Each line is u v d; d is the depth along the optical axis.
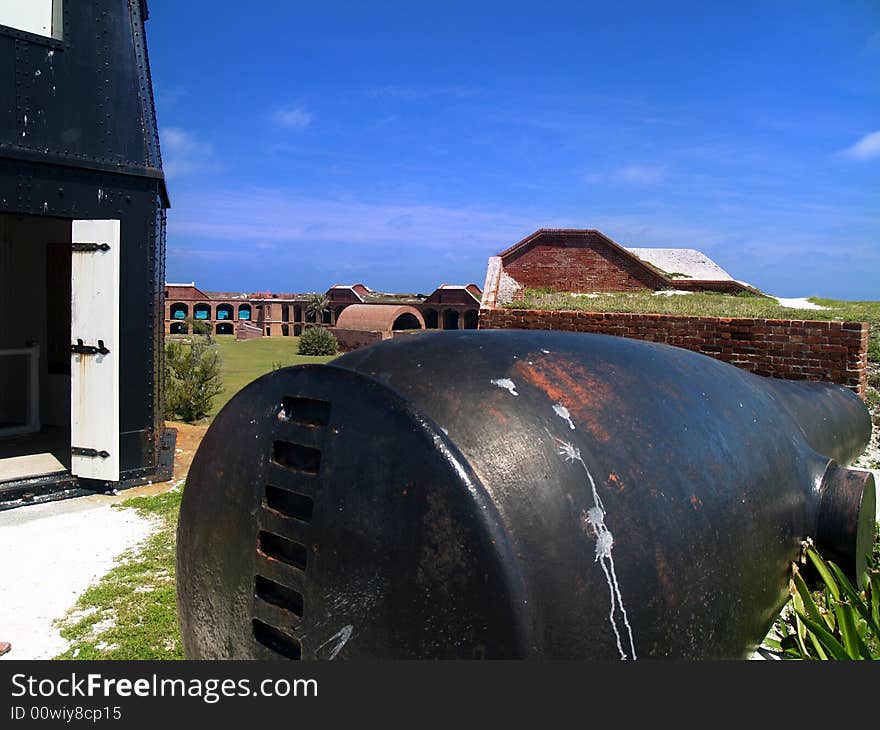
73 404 6.33
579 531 1.57
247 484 1.78
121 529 5.34
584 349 2.20
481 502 1.44
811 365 7.44
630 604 1.62
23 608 4.00
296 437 1.70
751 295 17.03
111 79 6.23
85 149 6.07
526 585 1.43
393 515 1.50
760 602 2.30
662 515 1.77
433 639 1.43
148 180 6.46
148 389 6.58
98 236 6.16
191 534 1.98
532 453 1.61
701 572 1.86
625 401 1.96
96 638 3.62
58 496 6.09
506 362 1.91
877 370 8.45
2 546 4.96
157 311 6.71
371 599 1.50
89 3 6.09
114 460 6.23
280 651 1.69
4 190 5.65
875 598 2.73
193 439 8.61
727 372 2.81
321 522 1.59
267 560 1.71
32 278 8.51
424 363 1.85
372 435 1.57
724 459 2.14
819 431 3.56
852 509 2.72
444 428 1.59
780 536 2.46
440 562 1.44
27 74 5.74
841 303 13.45
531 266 18.23
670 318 8.38
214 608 1.89
